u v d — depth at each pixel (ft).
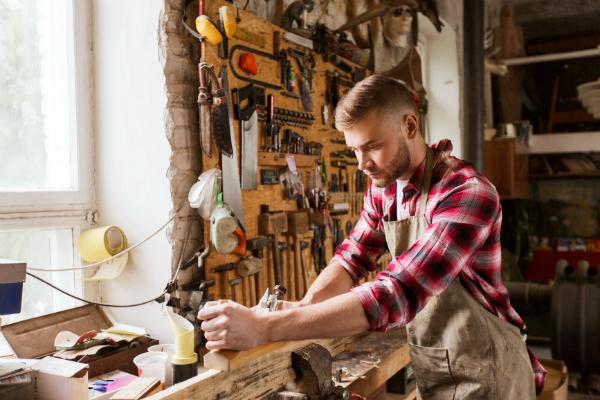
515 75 20.24
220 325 3.75
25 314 6.14
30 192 5.97
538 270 19.34
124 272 6.65
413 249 4.25
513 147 16.87
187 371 5.17
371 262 5.88
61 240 6.43
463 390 5.19
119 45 6.56
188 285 6.38
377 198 5.80
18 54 6.19
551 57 19.45
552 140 19.80
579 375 14.17
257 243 6.94
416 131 4.77
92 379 5.31
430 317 5.22
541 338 17.43
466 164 4.78
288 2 8.63
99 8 6.65
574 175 19.42
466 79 13.50
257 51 7.14
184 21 6.24
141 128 6.47
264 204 7.30
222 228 5.97
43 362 4.61
